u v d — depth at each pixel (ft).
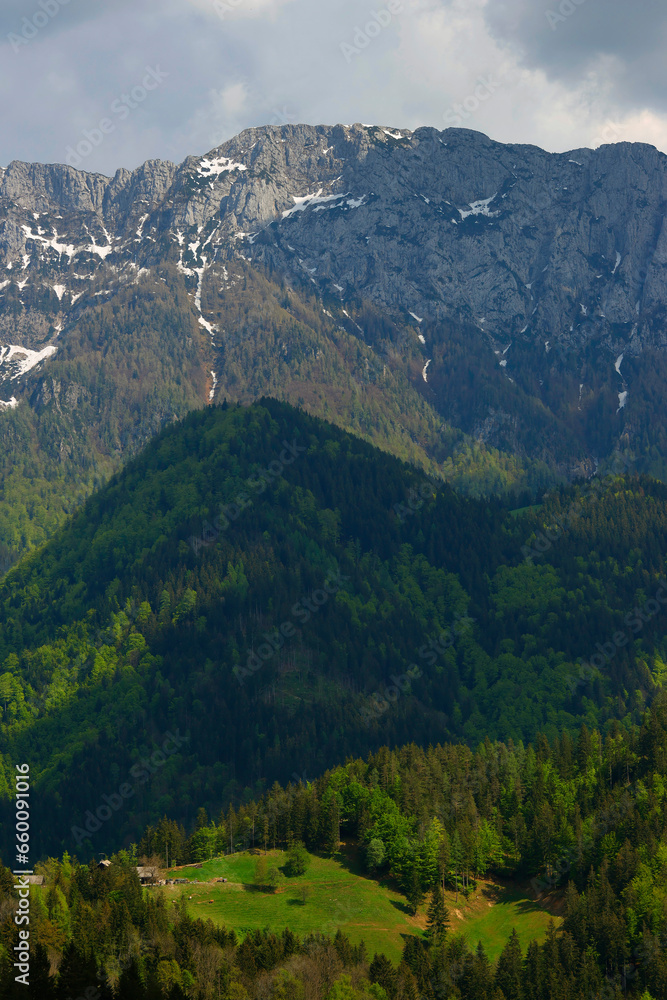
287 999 570.05
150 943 610.24
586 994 630.33
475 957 648.79
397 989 600.39
